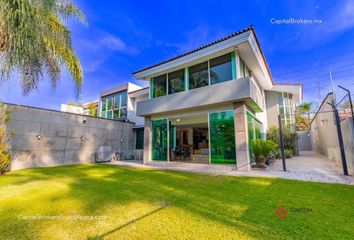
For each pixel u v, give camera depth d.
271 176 7.00
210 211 3.73
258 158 8.83
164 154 11.48
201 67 10.42
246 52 9.48
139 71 12.71
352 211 3.56
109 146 15.02
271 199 4.36
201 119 12.29
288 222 3.18
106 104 20.86
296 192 4.84
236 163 8.53
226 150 8.98
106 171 9.21
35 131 11.06
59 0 7.90
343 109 9.73
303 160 12.16
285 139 15.21
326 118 13.12
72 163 12.76
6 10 5.95
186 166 10.26
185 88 10.95
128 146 17.02
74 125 13.19
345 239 2.64
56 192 5.26
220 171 8.48
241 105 8.69
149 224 3.21
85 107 27.52
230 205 4.03
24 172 9.04
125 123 17.02
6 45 6.21
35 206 4.14
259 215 3.48
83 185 6.10
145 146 12.41
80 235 2.89
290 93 17.14
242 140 8.45
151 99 11.88
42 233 2.96
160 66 11.76
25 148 10.53
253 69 11.59
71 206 4.13
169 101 10.88
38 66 7.54
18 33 6.14
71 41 8.74
